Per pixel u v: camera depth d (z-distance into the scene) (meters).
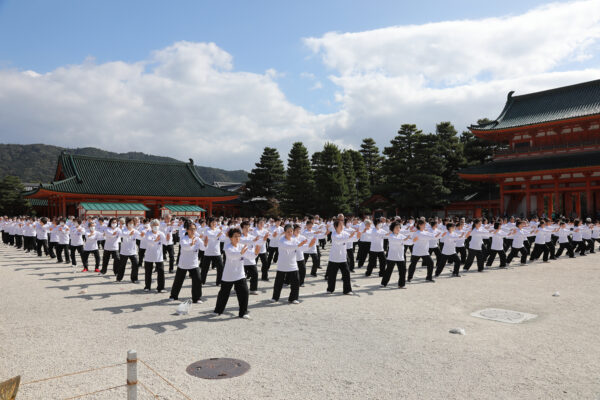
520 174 38.31
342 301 9.81
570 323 7.69
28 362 5.73
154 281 12.75
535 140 40.72
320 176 48.34
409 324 7.69
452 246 13.64
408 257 19.59
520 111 43.44
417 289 11.35
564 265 16.44
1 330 7.29
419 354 6.05
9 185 63.66
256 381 5.11
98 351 6.19
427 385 4.95
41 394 4.72
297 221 22.61
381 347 6.37
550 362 5.69
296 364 5.67
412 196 43.66
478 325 7.59
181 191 46.09
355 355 6.02
